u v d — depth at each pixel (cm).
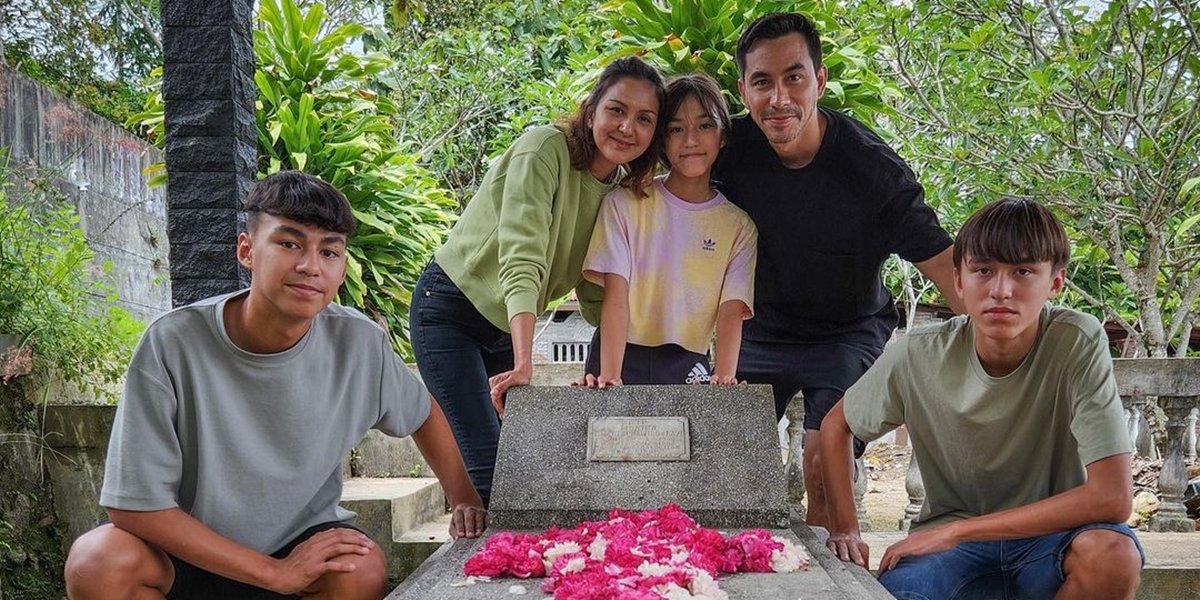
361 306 548
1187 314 585
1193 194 505
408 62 904
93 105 895
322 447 242
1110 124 523
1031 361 238
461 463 275
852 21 547
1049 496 249
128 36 1011
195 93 361
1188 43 467
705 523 255
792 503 395
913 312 720
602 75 286
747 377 334
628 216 298
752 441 268
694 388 280
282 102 575
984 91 525
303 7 944
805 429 330
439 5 1001
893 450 729
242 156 369
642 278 300
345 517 262
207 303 236
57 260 427
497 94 872
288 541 244
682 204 301
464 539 257
